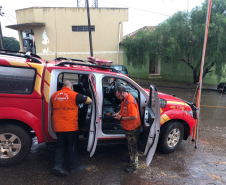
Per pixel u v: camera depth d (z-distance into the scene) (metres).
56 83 2.97
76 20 15.38
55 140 3.12
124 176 2.97
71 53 15.80
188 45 12.02
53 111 2.84
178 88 12.90
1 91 2.73
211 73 13.50
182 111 3.70
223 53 11.55
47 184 2.68
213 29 10.95
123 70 12.38
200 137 4.69
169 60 14.16
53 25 15.29
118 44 15.82
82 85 4.00
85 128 2.88
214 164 3.47
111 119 3.46
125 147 3.97
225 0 11.33
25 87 2.83
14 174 2.85
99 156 3.56
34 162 3.22
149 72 16.08
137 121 2.93
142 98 3.39
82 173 2.98
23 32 16.19
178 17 11.96
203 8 11.45
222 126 5.54
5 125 2.81
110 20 15.55
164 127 3.59
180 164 3.41
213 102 9.02
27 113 2.83
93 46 15.85
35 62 3.00
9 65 2.76
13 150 3.00
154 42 13.11
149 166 3.29
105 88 4.48
